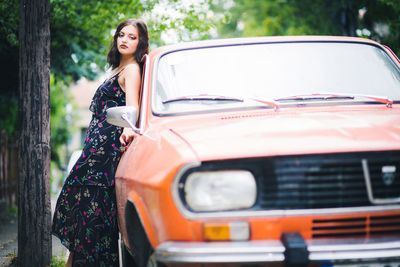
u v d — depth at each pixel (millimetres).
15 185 11164
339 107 3545
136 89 4082
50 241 5227
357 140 2768
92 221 4094
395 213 2689
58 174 17531
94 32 9109
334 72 3889
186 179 2623
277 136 2818
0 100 10047
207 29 8023
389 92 3830
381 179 2721
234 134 2900
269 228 2590
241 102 3568
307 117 3207
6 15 7379
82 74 9836
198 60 3920
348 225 2660
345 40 4191
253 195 2621
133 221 3297
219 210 2596
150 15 8156
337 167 2688
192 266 2559
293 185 2645
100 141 4133
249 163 2639
